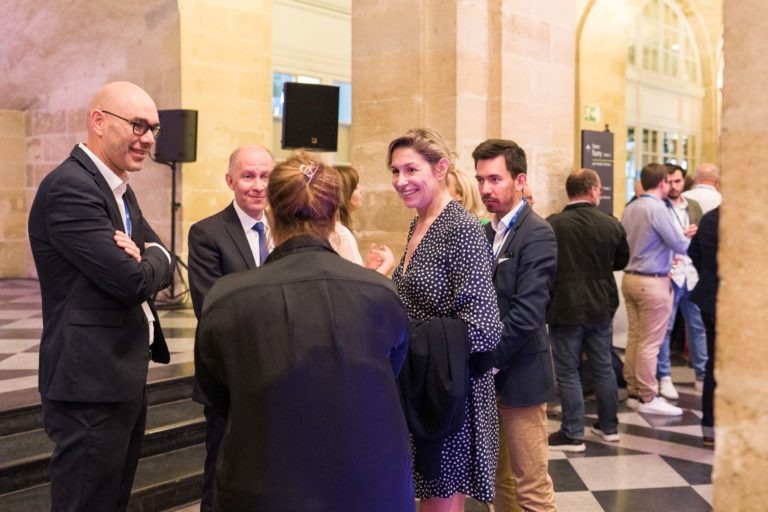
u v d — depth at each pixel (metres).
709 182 6.43
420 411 2.13
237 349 1.58
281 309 1.58
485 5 5.29
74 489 2.33
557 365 4.59
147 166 8.36
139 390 2.44
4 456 3.50
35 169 9.88
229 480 1.54
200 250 2.88
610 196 8.05
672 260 5.65
